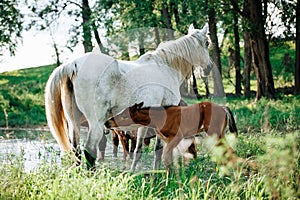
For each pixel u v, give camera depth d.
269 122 13.12
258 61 21.66
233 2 21.08
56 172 6.17
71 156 6.97
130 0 20.95
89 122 7.32
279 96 22.03
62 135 7.47
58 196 5.43
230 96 27.58
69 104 7.40
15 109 22.73
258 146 9.27
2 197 5.45
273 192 5.47
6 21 23.06
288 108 16.91
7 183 5.78
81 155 7.20
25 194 5.61
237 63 28.95
